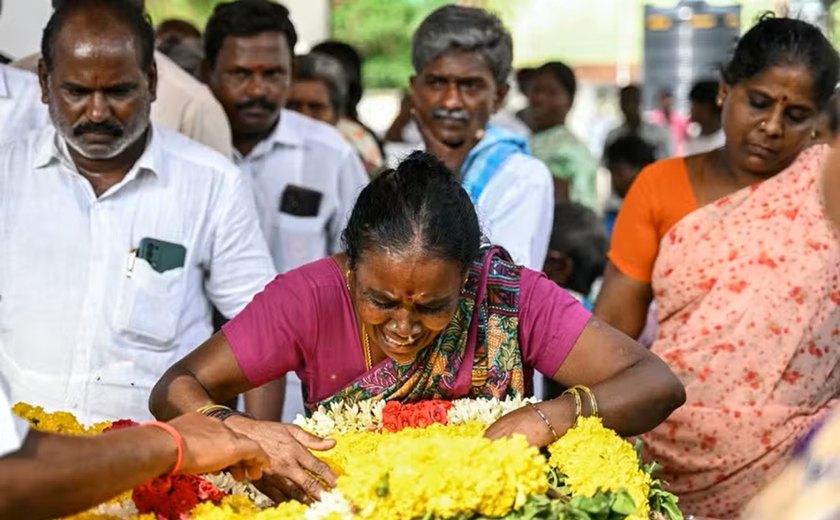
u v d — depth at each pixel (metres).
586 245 7.37
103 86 5.16
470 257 3.98
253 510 3.96
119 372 5.32
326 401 4.39
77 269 5.33
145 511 3.81
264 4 6.94
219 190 5.55
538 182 6.12
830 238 5.42
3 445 3.14
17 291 5.31
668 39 16.58
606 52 29.47
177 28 9.61
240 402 6.71
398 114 11.48
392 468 3.64
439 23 6.32
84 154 5.27
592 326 4.35
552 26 30.05
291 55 7.07
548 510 3.67
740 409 5.43
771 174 5.65
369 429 4.30
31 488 3.19
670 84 16.56
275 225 6.89
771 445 5.40
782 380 5.44
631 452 4.05
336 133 7.16
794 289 5.42
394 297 3.90
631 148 11.65
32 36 7.47
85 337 5.30
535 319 4.34
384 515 3.63
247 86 6.83
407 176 3.97
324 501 3.79
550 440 4.09
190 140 5.68
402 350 4.05
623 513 3.83
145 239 5.38
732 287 5.48
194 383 4.21
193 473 3.71
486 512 3.63
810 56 5.47
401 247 3.85
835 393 5.53
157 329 5.36
